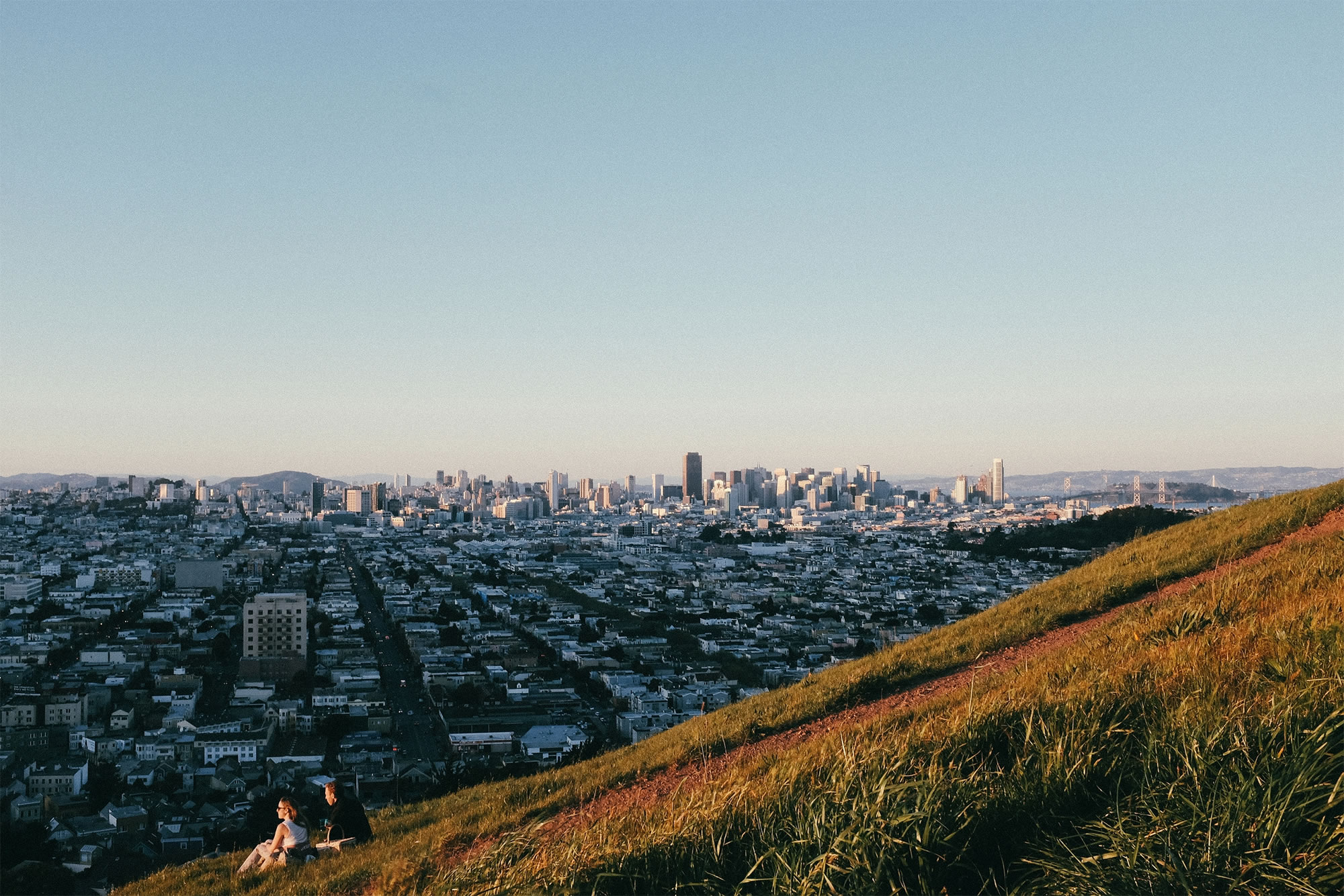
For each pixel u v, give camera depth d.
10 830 87.00
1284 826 9.45
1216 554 32.59
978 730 13.54
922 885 9.83
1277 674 13.33
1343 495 34.00
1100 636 23.64
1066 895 9.33
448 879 14.07
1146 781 10.81
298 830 23.16
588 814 20.69
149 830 95.31
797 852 10.72
